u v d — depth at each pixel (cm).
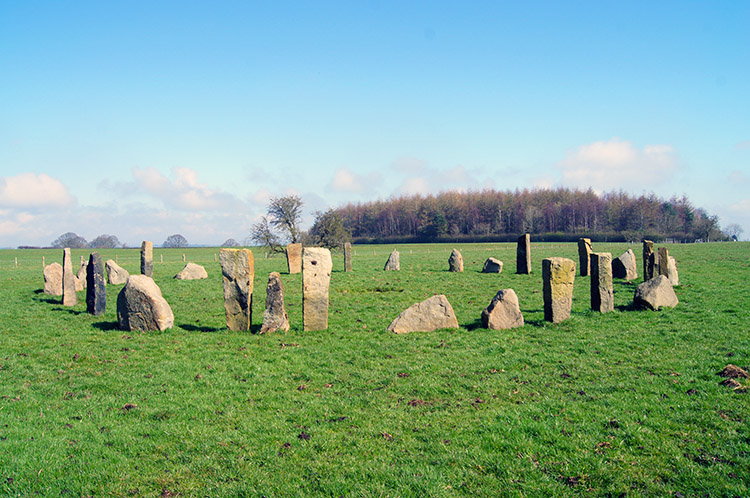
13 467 728
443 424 894
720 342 1382
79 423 904
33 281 3412
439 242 12138
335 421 923
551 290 1700
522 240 3325
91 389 1105
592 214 13125
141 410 972
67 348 1466
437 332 1631
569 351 1352
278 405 1005
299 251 3631
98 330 1727
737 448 750
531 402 989
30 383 1144
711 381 1048
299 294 2583
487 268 3447
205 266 4609
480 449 786
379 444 820
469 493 670
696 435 802
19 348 1472
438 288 2723
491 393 1048
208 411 975
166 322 1719
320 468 744
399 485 687
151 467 752
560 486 677
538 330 1609
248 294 1703
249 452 797
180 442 835
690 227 11512
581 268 3095
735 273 2950
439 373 1188
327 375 1201
